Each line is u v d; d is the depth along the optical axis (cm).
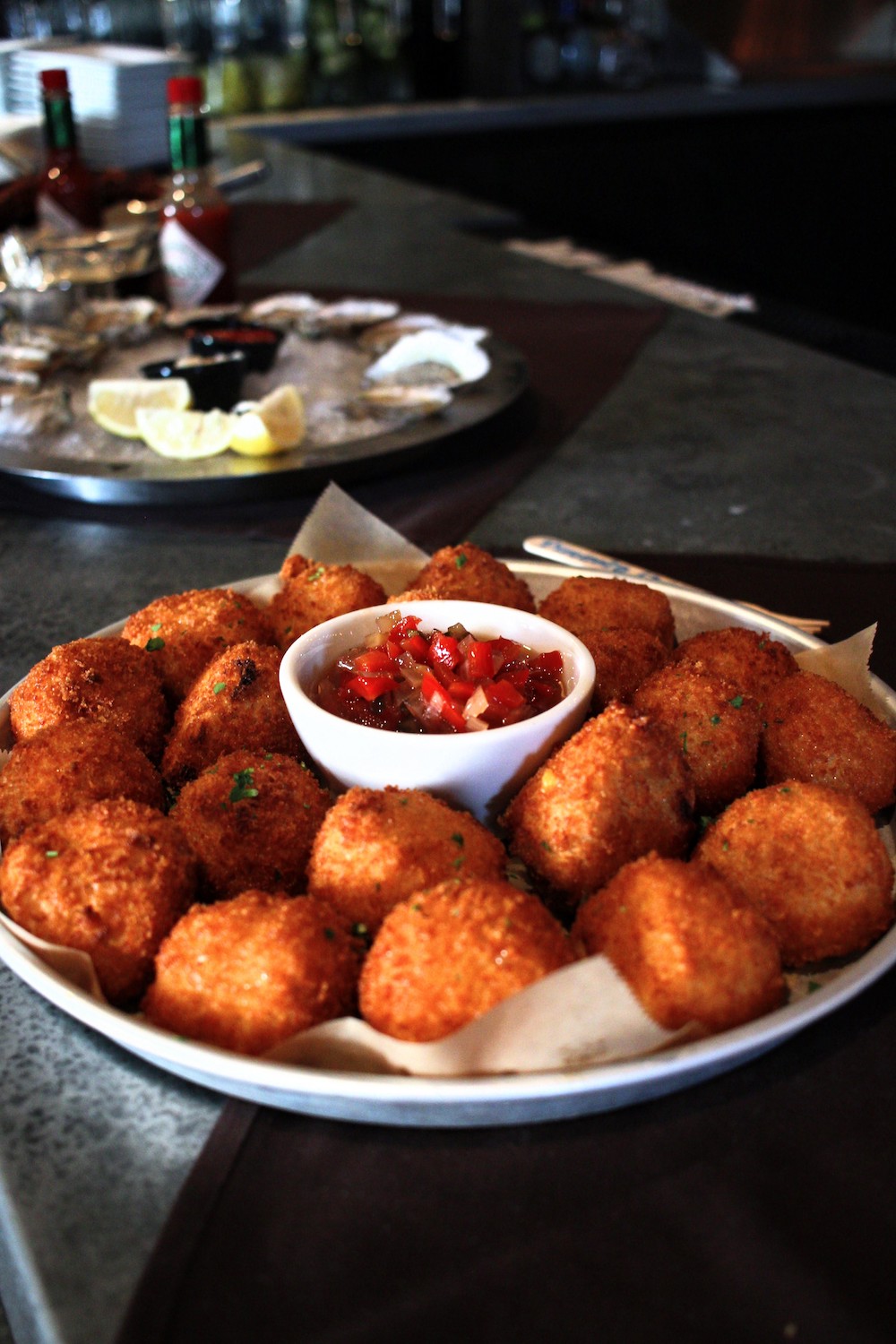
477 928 35
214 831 44
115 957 38
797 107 216
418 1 221
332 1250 31
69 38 210
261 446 72
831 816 41
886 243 227
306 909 38
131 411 78
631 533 70
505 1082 32
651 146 215
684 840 44
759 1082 36
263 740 49
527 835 44
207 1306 29
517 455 81
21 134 140
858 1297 29
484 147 208
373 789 46
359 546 62
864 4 234
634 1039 33
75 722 47
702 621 58
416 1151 34
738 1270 30
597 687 51
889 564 65
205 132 100
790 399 91
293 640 54
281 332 95
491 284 117
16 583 67
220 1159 33
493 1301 30
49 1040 38
